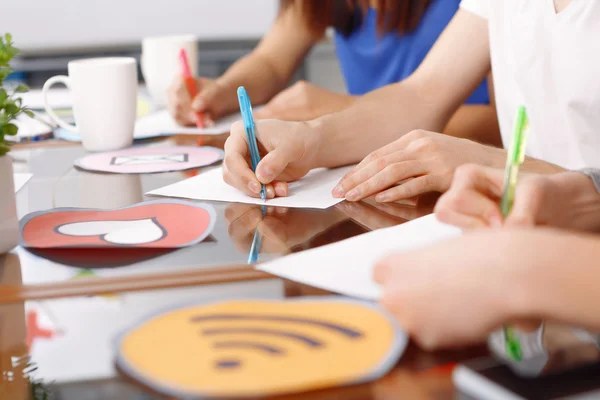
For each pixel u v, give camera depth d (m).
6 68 0.55
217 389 0.33
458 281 0.36
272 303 0.43
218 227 0.62
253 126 0.75
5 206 0.55
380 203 0.69
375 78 1.64
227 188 0.76
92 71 0.98
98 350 0.38
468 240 0.38
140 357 0.37
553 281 0.34
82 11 2.64
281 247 0.56
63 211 0.68
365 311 0.41
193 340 0.38
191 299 0.45
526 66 1.00
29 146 1.05
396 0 1.46
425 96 1.04
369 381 0.34
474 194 0.50
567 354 0.35
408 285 0.38
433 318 0.36
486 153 0.76
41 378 0.36
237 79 1.41
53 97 1.38
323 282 0.47
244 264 0.52
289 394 0.33
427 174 0.71
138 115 1.30
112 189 0.78
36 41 2.64
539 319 0.35
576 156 0.97
